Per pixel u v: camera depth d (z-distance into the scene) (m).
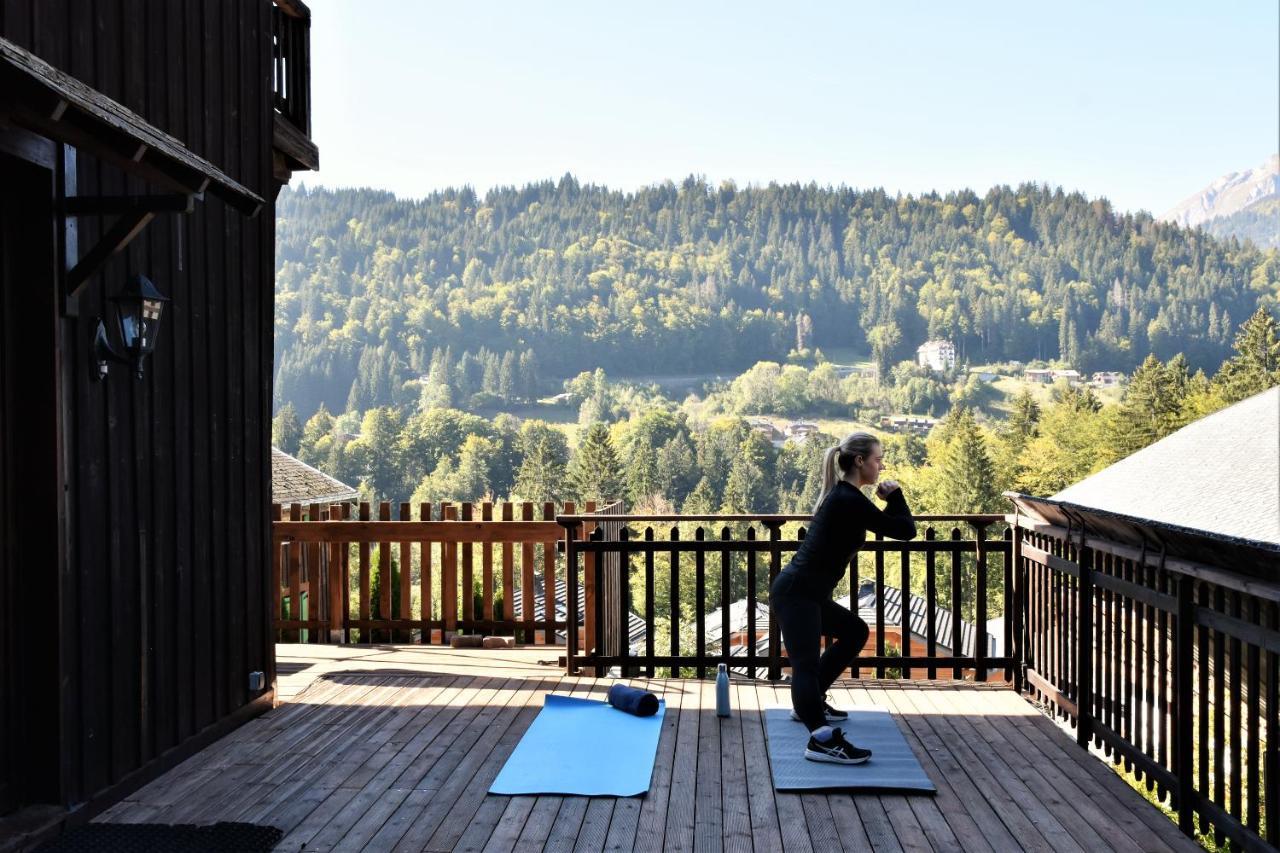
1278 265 190.38
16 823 3.96
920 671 11.93
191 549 5.24
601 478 100.88
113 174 4.62
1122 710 5.05
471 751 5.22
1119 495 18.97
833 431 163.75
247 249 5.96
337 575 8.41
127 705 4.64
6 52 2.96
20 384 4.12
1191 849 4.00
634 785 4.68
